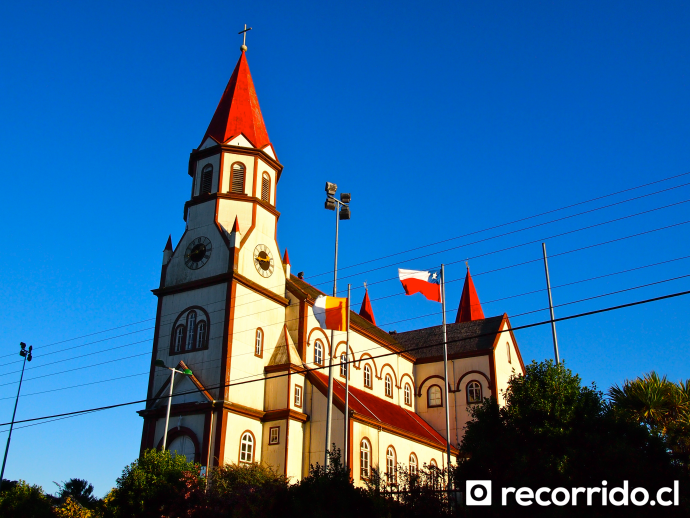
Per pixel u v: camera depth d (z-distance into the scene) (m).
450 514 25.98
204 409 43.12
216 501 30.55
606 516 23.02
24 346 50.06
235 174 51.38
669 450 27.55
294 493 27.28
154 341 48.59
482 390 60.66
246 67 57.50
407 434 51.50
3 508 44.38
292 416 45.56
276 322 50.00
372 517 25.33
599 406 27.19
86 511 44.31
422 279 43.66
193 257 49.50
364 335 58.03
